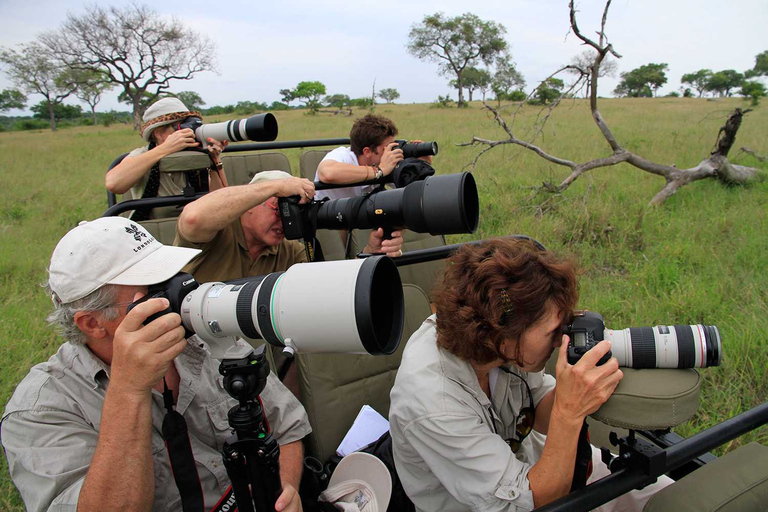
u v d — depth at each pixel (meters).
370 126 3.35
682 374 1.18
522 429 1.67
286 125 22.14
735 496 1.32
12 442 1.39
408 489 1.56
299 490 1.86
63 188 9.36
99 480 1.23
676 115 18.97
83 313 1.33
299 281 1.14
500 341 1.28
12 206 7.78
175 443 1.41
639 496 1.72
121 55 39.50
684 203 5.98
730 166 6.45
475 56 48.72
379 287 1.29
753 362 2.93
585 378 1.17
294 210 2.07
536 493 1.26
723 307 3.53
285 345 1.16
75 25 37.62
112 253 1.33
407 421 1.41
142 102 43.88
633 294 3.89
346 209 1.98
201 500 1.45
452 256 1.44
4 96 72.94
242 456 1.30
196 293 1.25
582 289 4.00
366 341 1.10
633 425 1.14
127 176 2.68
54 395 1.44
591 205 5.64
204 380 1.67
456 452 1.34
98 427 1.46
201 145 2.76
